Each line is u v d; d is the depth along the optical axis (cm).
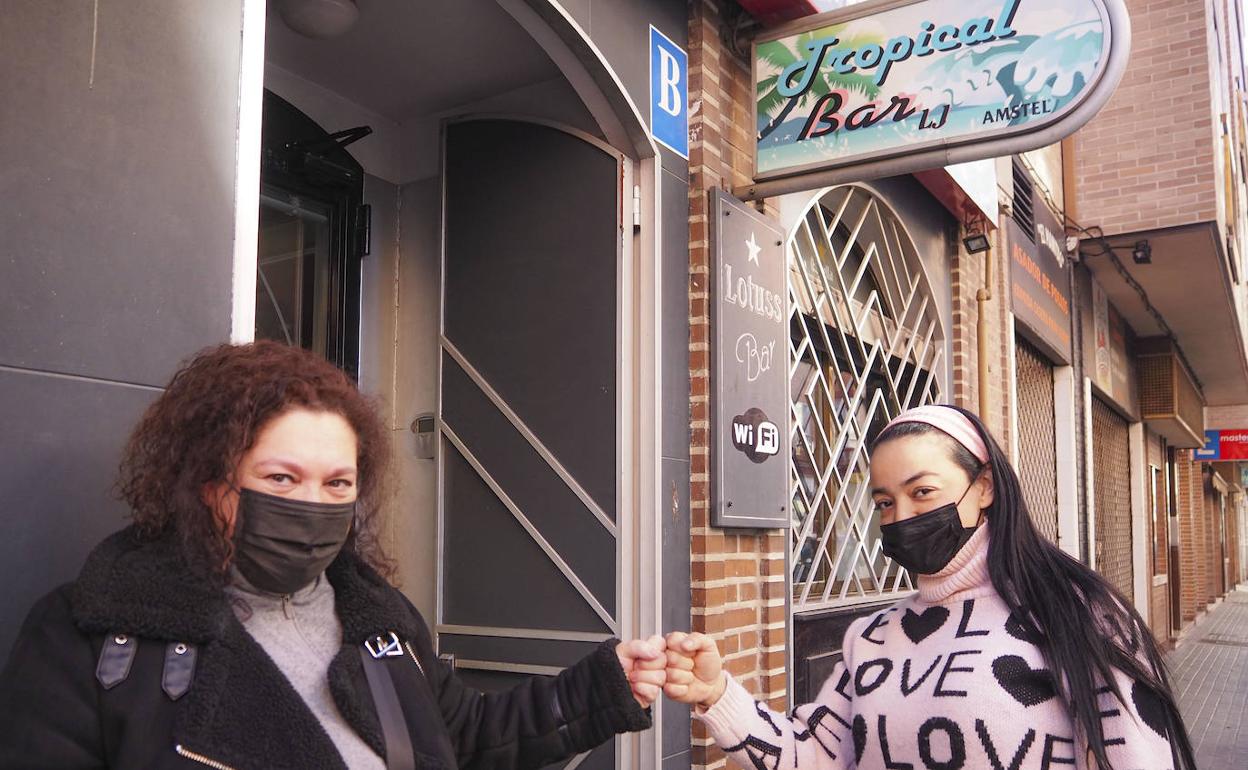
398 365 411
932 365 635
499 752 174
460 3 328
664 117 374
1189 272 1062
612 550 350
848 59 377
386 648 149
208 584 130
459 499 385
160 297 187
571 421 363
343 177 384
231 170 202
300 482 137
